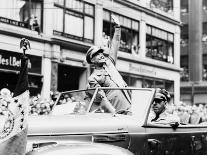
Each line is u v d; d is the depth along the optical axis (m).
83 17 20.73
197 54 37.66
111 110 5.31
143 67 25.39
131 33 24.88
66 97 5.91
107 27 22.64
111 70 6.36
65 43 19.06
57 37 18.64
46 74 18.28
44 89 18.12
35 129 4.51
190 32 38.12
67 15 19.78
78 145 4.30
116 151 4.36
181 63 38.69
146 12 26.17
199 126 6.03
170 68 28.11
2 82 16.59
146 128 5.05
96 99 5.46
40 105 10.59
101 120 4.90
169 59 28.36
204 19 37.97
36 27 18.11
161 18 27.75
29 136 4.45
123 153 4.37
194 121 9.02
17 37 17.20
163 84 27.58
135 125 4.98
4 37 16.72
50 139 4.54
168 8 28.88
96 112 5.41
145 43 26.00
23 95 4.16
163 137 5.25
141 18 25.67
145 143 5.00
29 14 18.00
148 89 5.30
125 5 24.25
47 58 18.41
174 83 28.64
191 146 5.77
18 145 4.08
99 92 5.46
